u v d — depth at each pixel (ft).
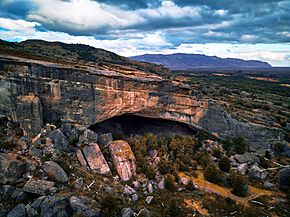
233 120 260.62
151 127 281.95
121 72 255.09
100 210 137.69
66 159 174.60
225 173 205.36
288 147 245.86
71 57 518.37
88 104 207.31
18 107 185.47
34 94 192.34
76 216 128.36
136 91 228.84
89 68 230.07
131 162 190.49
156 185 179.22
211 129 260.83
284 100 472.44
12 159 151.33
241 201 171.22
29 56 238.07
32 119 186.19
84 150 182.80
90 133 195.83
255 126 256.73
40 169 155.22
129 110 231.71
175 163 208.33
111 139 212.23
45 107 197.77
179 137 245.86
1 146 168.25
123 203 151.02
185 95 251.80
